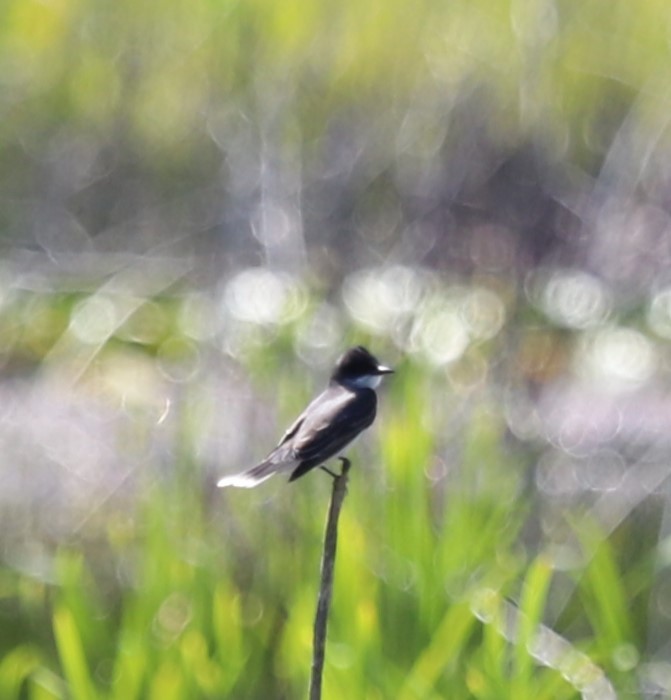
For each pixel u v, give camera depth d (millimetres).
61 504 13461
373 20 20281
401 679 8953
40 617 11867
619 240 17703
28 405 15336
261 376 13766
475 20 20094
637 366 15484
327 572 6988
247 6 20578
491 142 19266
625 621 9664
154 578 9859
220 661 9367
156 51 20734
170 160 20156
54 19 21141
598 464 13406
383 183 19203
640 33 19609
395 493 9719
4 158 20375
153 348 16594
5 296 17703
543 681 9312
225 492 11977
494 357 15508
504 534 10844
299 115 19750
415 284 17531
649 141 18438
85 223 20141
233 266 18422
